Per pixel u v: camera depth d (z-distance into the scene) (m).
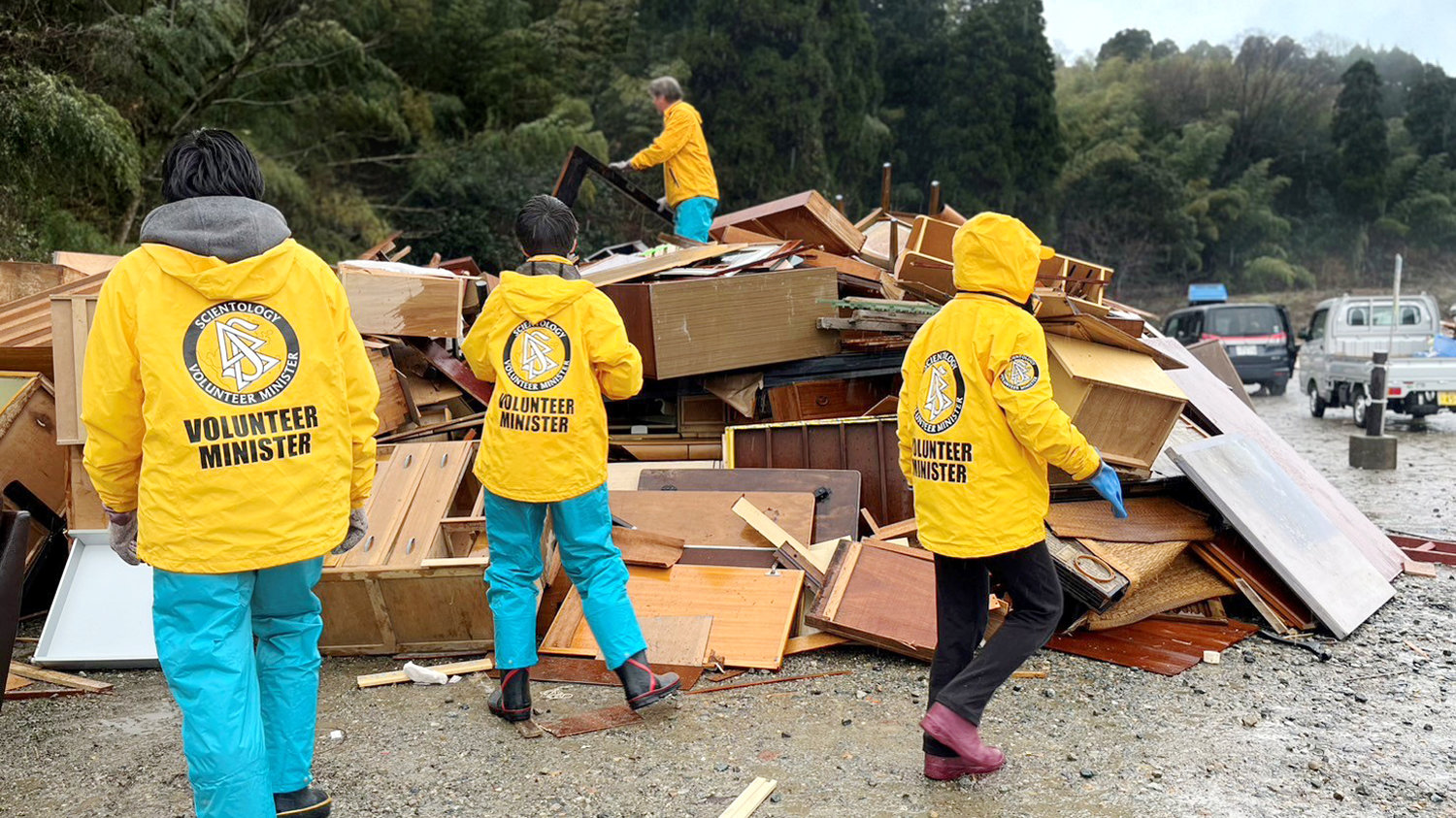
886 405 5.99
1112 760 3.69
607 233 25.73
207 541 2.68
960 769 3.46
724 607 4.82
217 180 2.75
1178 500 5.68
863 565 4.88
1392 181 74.06
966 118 45.91
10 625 3.89
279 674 3.06
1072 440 3.16
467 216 22.33
